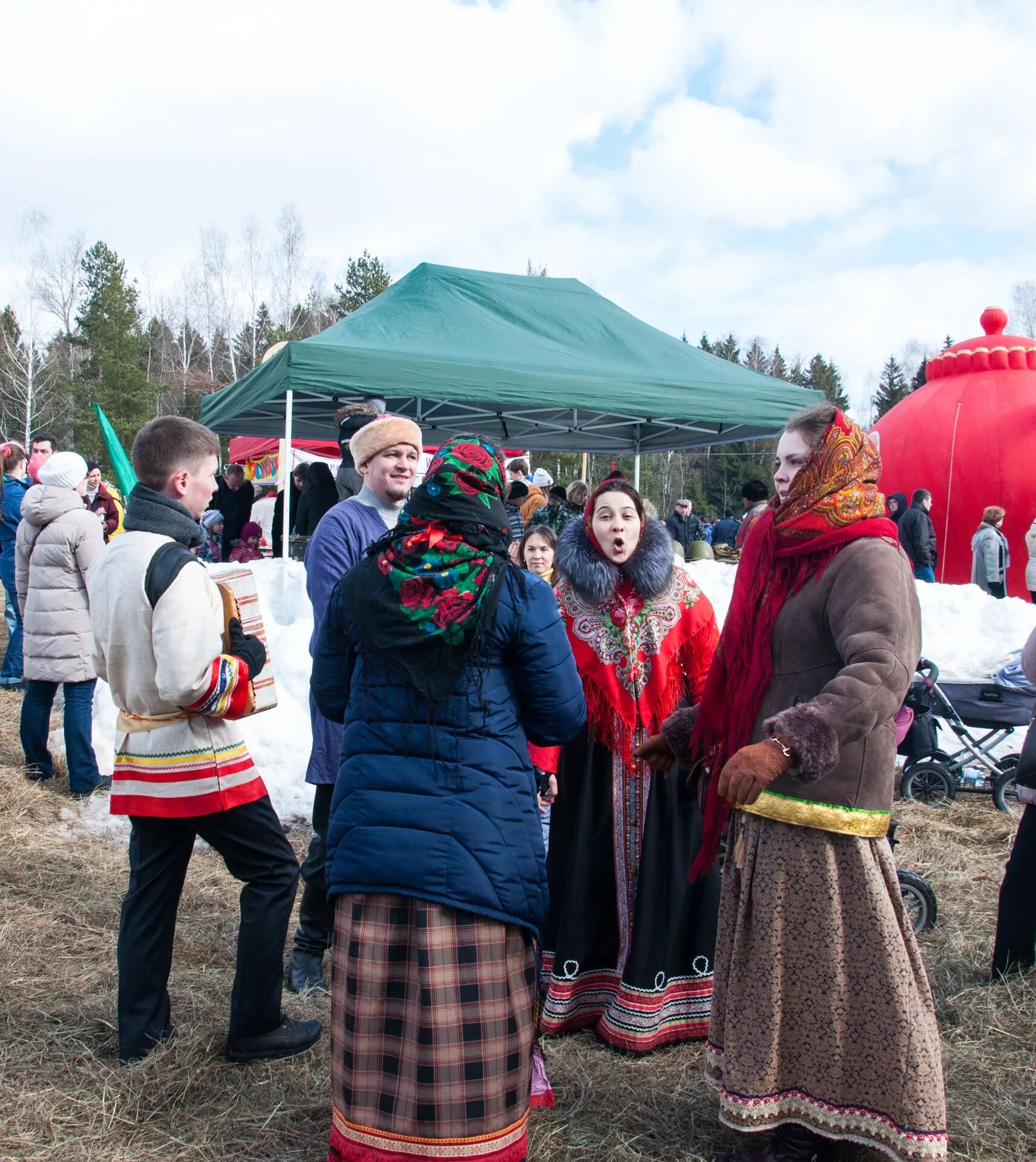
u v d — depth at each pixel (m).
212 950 3.50
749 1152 2.30
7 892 3.99
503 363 8.59
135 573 2.58
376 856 1.99
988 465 17.14
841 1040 2.18
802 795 2.19
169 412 52.16
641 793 2.97
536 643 2.08
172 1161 2.35
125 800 2.69
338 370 7.73
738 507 54.47
